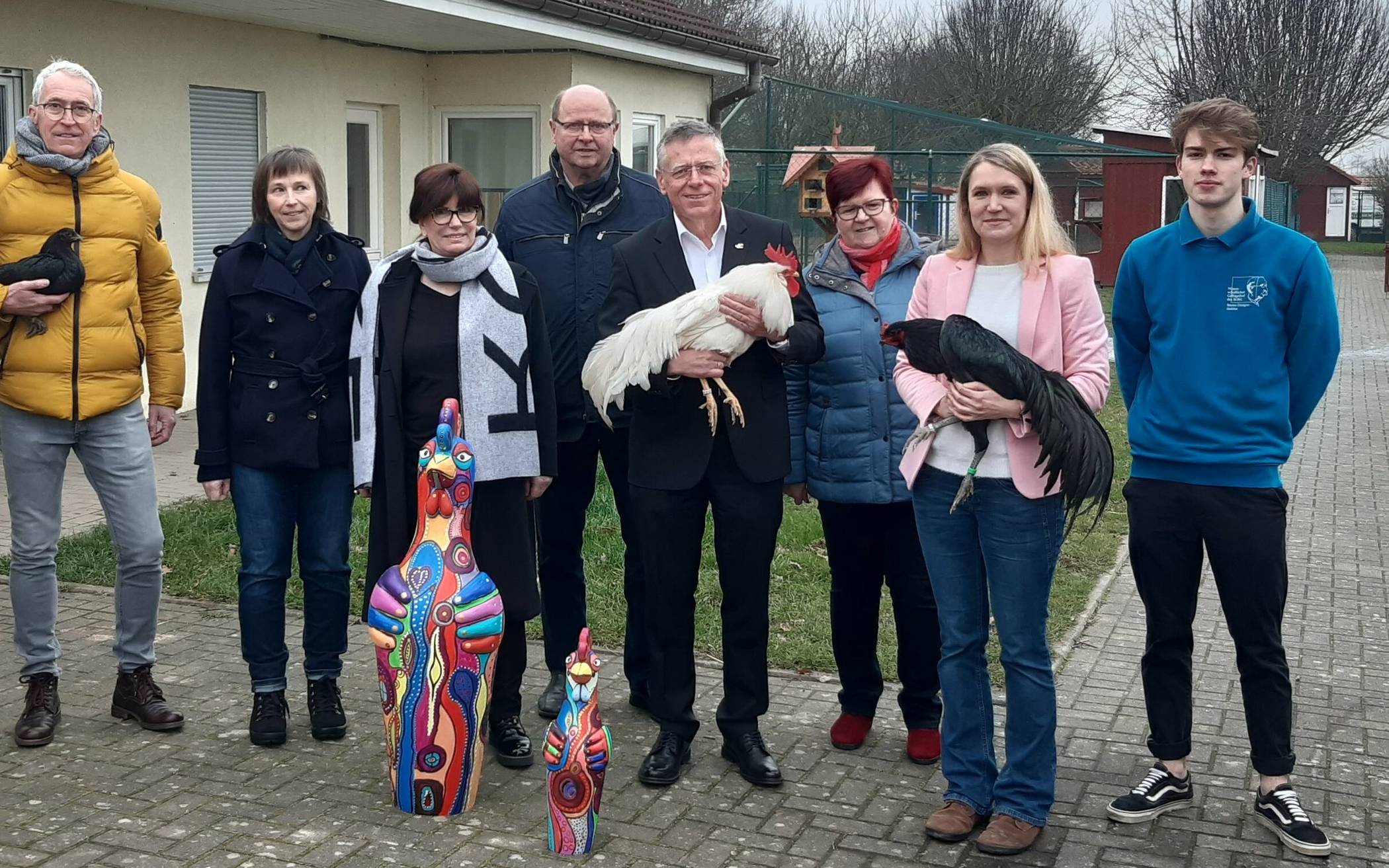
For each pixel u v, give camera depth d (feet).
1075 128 143.54
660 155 15.43
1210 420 14.05
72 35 35.91
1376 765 16.29
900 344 13.97
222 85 41.60
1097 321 13.88
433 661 14.26
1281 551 14.14
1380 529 30.04
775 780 15.40
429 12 40.09
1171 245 14.42
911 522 15.92
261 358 16.14
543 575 17.89
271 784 15.35
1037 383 13.19
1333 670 20.06
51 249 15.74
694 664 17.97
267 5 38.58
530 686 19.04
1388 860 13.75
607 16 48.19
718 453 15.33
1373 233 229.86
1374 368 62.85
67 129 15.79
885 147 66.39
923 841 14.17
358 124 50.26
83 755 16.06
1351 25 148.87
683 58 56.44
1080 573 25.45
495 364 15.39
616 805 14.97
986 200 13.74
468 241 15.43
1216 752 16.62
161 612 22.00
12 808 14.53
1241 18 148.56
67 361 15.99
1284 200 150.51
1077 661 20.42
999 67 141.08
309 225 16.46
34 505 16.42
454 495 14.61
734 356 14.69
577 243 17.26
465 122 53.52
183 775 15.56
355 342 15.69
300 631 21.29
